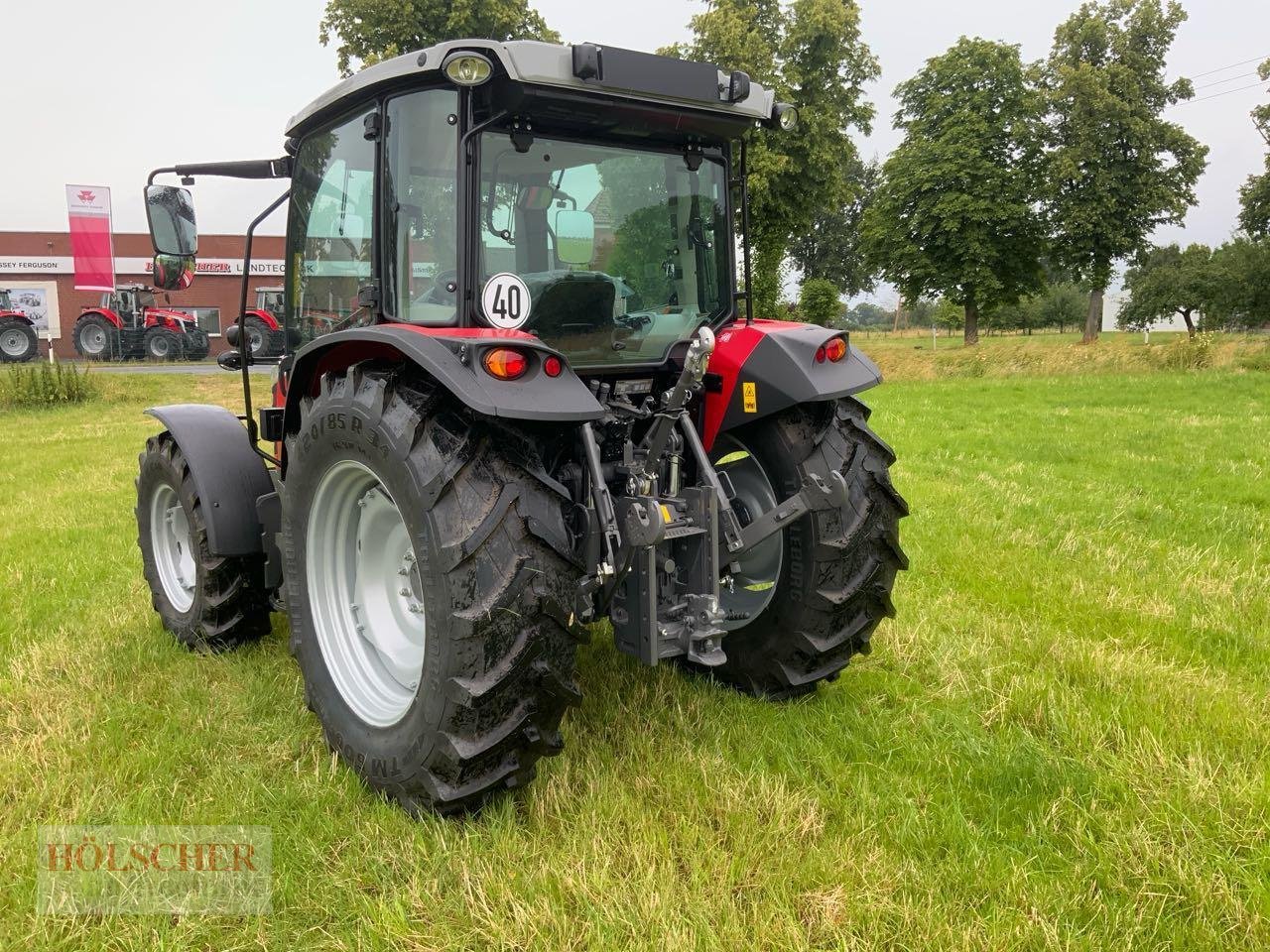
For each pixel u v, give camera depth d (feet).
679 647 8.96
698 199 10.48
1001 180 105.40
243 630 12.59
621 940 6.74
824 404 10.37
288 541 9.80
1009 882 7.34
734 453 10.89
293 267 11.80
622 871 7.54
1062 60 116.67
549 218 9.21
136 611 14.52
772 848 7.82
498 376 7.52
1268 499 22.75
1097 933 6.82
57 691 11.15
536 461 8.08
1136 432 35.78
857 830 8.18
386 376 8.31
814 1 77.46
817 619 10.22
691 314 10.61
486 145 8.66
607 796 8.49
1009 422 40.09
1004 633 13.17
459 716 7.63
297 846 7.84
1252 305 128.98
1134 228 111.96
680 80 8.96
